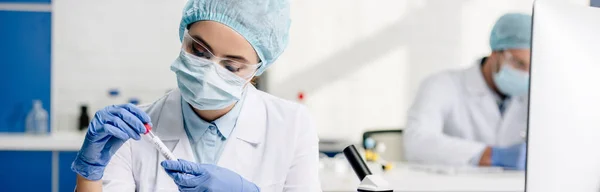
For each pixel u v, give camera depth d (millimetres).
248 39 1246
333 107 4070
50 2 3393
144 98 3875
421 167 2465
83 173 1190
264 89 3969
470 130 3059
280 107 1442
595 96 990
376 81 4094
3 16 3357
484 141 3053
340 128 4086
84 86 3816
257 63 1317
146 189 1310
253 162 1361
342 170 2312
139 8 3842
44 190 3184
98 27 3812
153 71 3875
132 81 3859
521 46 2652
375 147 2898
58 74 3783
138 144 1325
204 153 1338
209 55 1221
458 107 3053
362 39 4066
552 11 990
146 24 3854
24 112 3412
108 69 3836
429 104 2965
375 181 1082
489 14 4129
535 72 982
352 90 4078
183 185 1136
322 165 2420
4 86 3385
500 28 2688
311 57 4031
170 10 3867
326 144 3752
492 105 3045
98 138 1149
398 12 4082
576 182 994
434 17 4102
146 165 1319
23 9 3371
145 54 3863
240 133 1358
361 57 4070
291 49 4008
